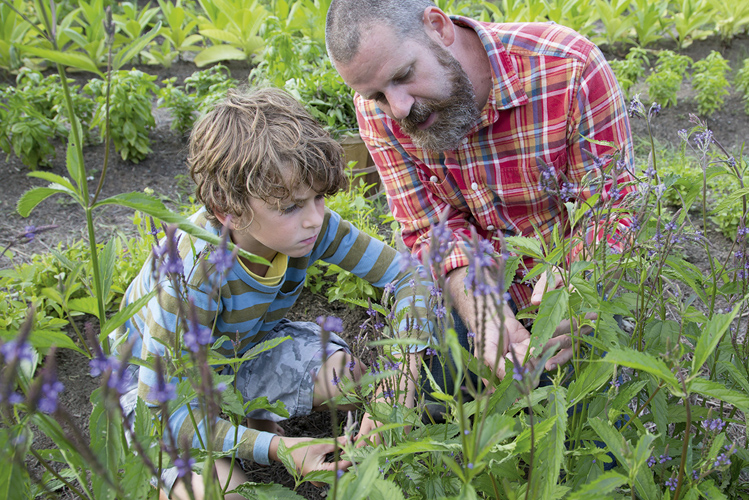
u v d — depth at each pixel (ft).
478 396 3.25
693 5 29.89
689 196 5.59
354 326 10.57
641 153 19.03
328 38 6.48
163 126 21.27
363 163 15.37
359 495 3.22
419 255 6.14
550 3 29.91
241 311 6.82
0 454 3.17
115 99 17.69
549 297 4.31
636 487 4.20
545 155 7.59
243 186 5.97
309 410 7.44
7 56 24.16
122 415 2.96
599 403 4.92
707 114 22.72
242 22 26.89
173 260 3.50
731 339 5.91
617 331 5.21
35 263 11.14
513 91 7.22
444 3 26.14
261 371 7.68
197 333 3.16
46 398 2.64
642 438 3.67
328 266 11.61
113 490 3.40
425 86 6.55
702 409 5.12
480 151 7.82
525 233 8.29
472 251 3.16
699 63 23.15
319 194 6.41
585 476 4.65
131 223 14.83
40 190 3.65
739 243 5.87
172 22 26.96
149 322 6.08
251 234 6.44
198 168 6.36
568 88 7.18
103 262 4.32
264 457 5.96
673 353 3.81
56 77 19.51
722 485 5.08
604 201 5.16
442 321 4.50
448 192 8.42
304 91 15.62
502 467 4.49
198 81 20.72
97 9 17.71
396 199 8.81
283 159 5.87
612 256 5.10
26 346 2.53
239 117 6.09
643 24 29.01
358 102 8.55
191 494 3.20
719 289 5.76
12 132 17.13
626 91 24.00
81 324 10.66
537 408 4.72
